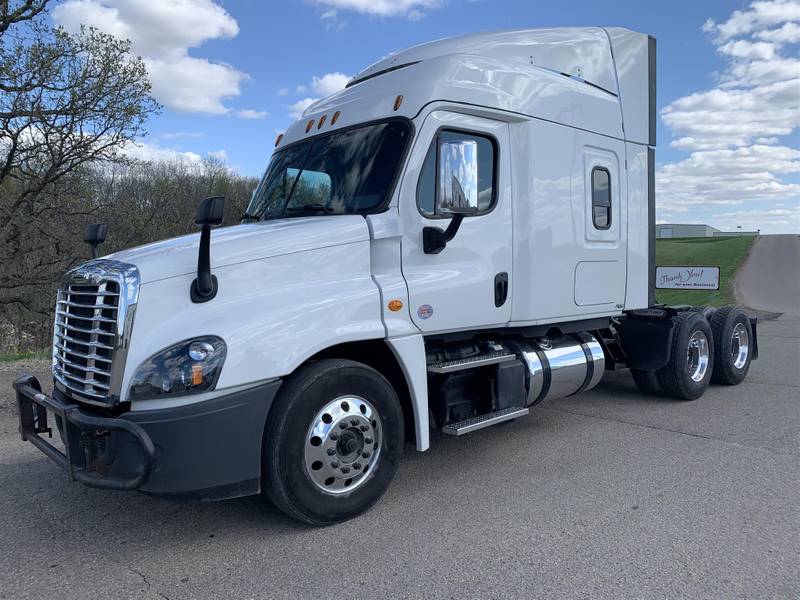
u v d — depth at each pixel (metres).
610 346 7.41
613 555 3.55
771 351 11.24
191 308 3.64
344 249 4.18
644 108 6.79
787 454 5.34
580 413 6.83
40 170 13.52
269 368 3.61
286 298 3.86
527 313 5.30
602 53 6.32
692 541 3.71
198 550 3.71
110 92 12.99
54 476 4.98
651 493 4.48
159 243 4.27
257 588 3.26
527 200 5.26
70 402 3.89
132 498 4.54
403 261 4.44
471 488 4.63
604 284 6.19
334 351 4.30
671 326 7.05
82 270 3.94
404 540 3.78
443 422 4.85
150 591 3.25
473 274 4.83
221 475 3.52
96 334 3.62
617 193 6.35
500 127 5.11
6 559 3.63
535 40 5.77
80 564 3.56
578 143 5.80
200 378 3.41
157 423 3.36
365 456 4.07
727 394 7.77
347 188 4.65
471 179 4.66
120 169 14.94
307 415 3.78
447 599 3.13
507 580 3.29
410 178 4.45
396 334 4.27
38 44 12.09
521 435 6.00
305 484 3.79
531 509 4.22
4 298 14.25
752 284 31.27
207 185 17.84
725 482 4.68
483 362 4.98
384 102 4.77
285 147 5.49
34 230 14.09
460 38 5.43
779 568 3.39
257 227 4.45
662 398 7.56
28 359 10.33
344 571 3.42
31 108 12.41
